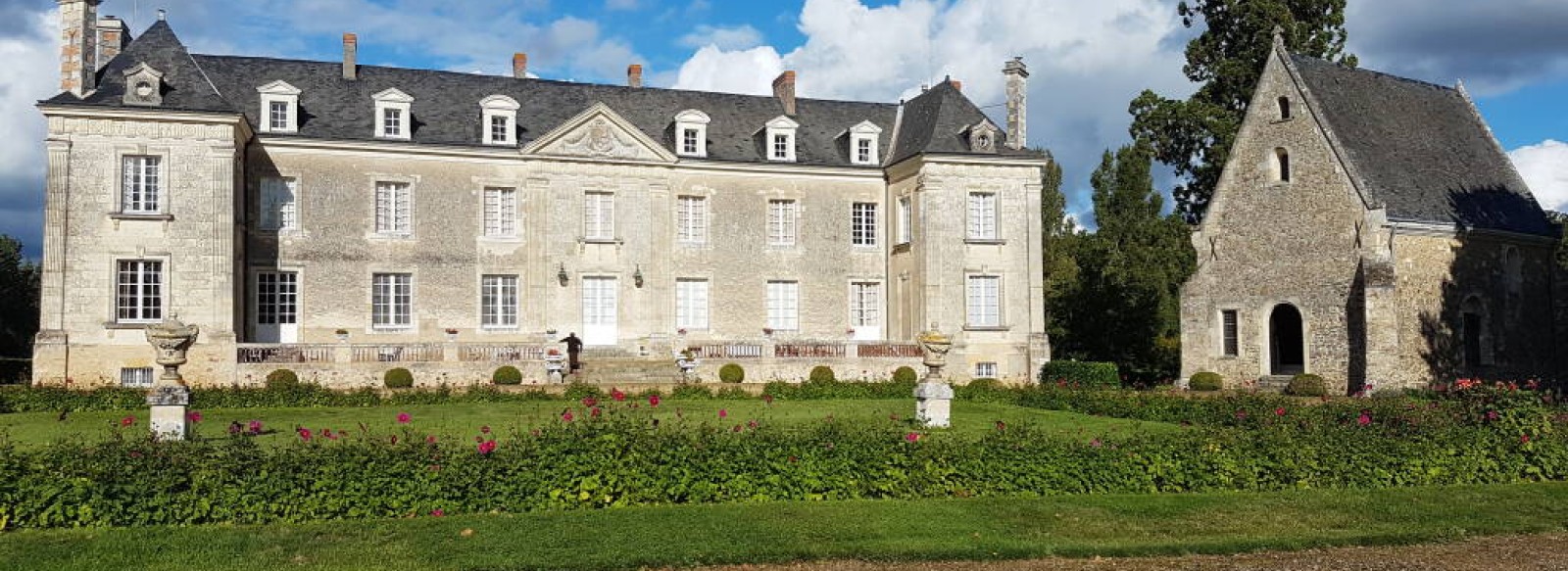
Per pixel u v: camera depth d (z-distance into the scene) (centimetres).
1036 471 1518
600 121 3956
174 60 3400
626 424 1498
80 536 1228
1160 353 4525
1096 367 3744
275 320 3641
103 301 3206
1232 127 4169
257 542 1215
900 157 4144
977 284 4025
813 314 4200
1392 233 3291
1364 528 1366
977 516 1380
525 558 1167
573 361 3594
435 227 3803
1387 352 3225
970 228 4038
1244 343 3641
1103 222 4516
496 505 1376
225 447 1380
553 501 1384
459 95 4000
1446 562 1217
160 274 3266
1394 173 3497
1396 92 3822
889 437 1541
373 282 3738
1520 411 1789
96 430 2228
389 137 3731
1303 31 4156
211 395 2803
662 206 4022
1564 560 1230
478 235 3841
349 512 1323
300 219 3659
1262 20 4144
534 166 3891
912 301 4059
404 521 1305
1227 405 2367
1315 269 3447
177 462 1328
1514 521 1415
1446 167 3678
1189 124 4303
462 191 3834
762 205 4162
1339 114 3569
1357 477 1606
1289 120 3556
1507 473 1692
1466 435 1722
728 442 1491
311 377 3241
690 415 2462
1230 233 3716
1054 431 2197
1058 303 4738
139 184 3272
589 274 3928
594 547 1209
